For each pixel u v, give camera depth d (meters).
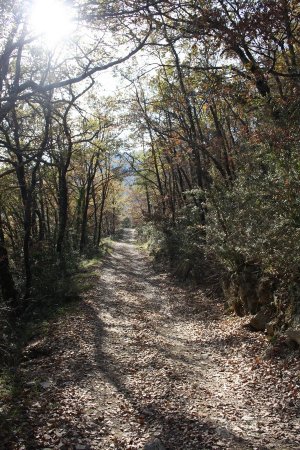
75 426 6.15
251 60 10.93
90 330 11.98
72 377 8.26
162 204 34.34
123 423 6.33
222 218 13.40
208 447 5.55
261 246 9.69
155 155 31.62
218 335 11.29
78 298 16.59
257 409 6.77
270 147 9.67
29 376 8.34
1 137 17.19
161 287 20.89
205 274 18.95
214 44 9.06
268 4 7.80
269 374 7.95
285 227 8.98
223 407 6.90
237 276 12.97
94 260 30.89
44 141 14.79
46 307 15.67
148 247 40.78
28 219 16.89
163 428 6.14
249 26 7.88
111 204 57.94
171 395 7.41
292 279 9.56
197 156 19.69
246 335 10.46
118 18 7.82
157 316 14.61
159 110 23.88
